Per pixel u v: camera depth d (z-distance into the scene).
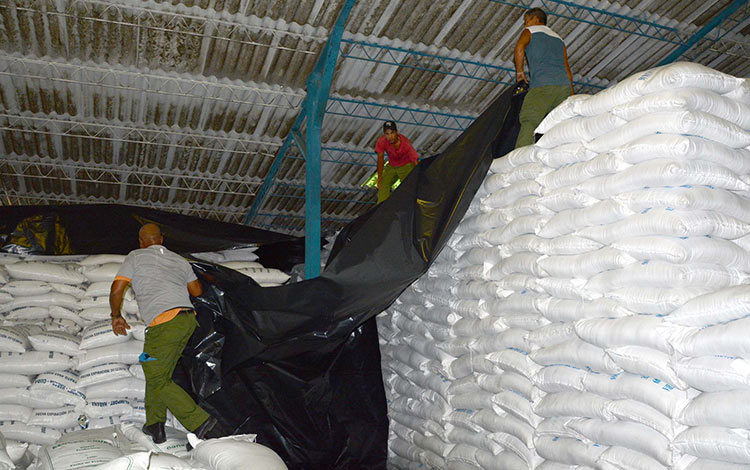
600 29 7.77
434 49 7.79
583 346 3.41
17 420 4.81
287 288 5.07
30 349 5.09
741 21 7.79
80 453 3.48
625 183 3.27
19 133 9.20
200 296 5.04
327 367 5.57
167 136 9.39
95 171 10.46
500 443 4.15
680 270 2.94
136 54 7.55
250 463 3.18
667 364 2.82
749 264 3.14
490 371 4.34
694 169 3.01
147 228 4.70
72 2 6.66
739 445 2.45
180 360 5.06
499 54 7.98
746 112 3.19
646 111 3.19
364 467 5.54
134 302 5.39
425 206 4.89
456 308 4.87
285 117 8.93
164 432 4.23
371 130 9.50
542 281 3.80
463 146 4.92
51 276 5.47
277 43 7.46
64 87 8.12
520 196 4.24
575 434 3.44
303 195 11.70
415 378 5.41
